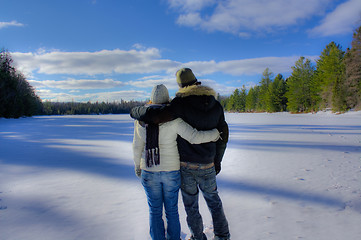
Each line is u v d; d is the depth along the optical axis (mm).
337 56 34188
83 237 1776
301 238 1722
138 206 2422
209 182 1727
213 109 1708
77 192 2857
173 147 1683
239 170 3943
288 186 3006
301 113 44219
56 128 14891
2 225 1960
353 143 6965
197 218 1721
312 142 7340
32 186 3090
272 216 2131
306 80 44031
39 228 1916
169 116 1581
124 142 7945
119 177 3576
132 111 1744
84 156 5359
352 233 1782
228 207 2383
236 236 1783
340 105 31734
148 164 1658
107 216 2170
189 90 1643
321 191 2777
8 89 29656
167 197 1693
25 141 8164
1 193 2795
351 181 3141
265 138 8578
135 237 1790
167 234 1716
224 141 1819
